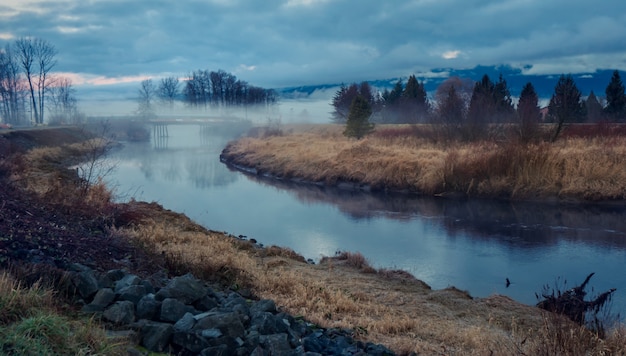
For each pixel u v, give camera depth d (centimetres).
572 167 2638
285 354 573
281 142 4956
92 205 1351
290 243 1833
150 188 3197
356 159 3484
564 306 1001
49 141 4731
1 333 454
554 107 5028
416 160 3131
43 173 2309
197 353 540
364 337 764
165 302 611
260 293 968
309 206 2609
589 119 5934
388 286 1202
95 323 549
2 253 701
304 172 3631
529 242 1833
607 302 1178
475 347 776
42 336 462
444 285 1373
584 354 678
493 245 1795
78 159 4344
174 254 1052
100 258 864
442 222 2188
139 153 5941
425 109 7331
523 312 1043
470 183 2761
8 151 2898
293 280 1068
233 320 585
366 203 2683
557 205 2472
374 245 1808
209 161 5097
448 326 902
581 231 1980
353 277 1262
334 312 916
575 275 1451
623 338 726
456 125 3966
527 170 2694
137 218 1427
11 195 1159
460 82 7544
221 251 1274
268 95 14125
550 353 680
